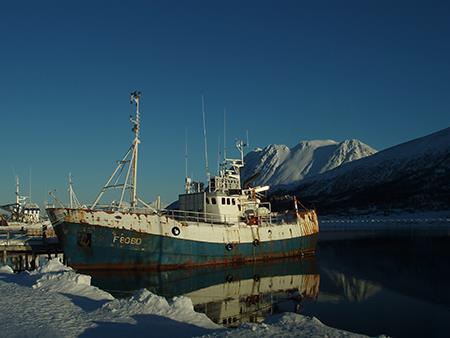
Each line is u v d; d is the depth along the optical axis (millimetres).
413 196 176875
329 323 22688
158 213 39594
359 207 182750
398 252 55906
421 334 20547
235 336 13242
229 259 42688
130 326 15375
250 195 49312
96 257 36875
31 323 15992
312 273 39969
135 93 40156
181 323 15836
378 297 29297
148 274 37531
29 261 46750
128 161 39875
